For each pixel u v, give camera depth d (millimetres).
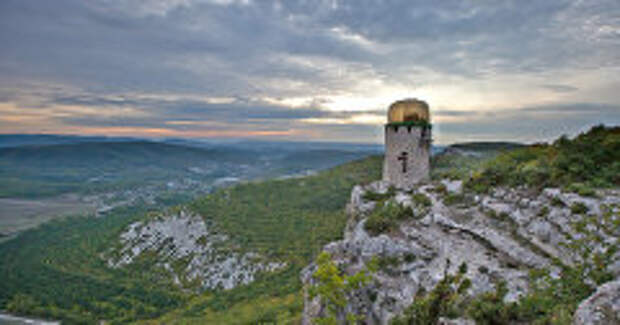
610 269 13367
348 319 16828
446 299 16250
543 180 20719
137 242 120500
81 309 81625
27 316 80750
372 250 20969
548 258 16219
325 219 121688
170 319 69875
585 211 16141
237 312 63250
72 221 187125
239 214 131375
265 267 88938
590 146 21188
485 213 20938
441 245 19828
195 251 105938
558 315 12602
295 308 54344
